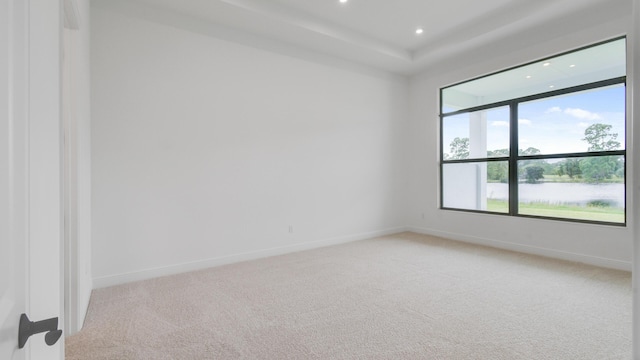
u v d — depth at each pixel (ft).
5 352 1.68
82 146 7.97
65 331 7.27
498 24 13.55
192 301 9.19
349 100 17.04
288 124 14.80
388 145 18.83
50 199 2.73
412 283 10.57
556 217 13.62
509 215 15.15
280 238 14.56
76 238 7.44
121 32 10.82
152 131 11.39
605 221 12.20
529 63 14.20
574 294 9.49
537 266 12.30
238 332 7.39
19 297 1.95
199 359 6.35
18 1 1.99
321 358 6.35
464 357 6.33
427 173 18.78
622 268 11.64
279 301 9.15
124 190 10.86
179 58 11.93
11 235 1.83
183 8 11.62
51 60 2.82
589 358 6.26
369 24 14.28
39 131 2.46
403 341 6.95
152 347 6.79
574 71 12.93
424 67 18.28
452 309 8.54
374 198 18.20
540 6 12.23
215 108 12.73
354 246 15.99
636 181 1.85
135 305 8.93
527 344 6.77
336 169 16.58
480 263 12.81
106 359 6.36
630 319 7.89
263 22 12.71
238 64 13.33
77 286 7.45
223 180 12.95
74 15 6.96
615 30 11.49
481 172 16.42
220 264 12.84
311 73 15.56
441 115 18.28
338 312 8.41
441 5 12.76
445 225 17.90
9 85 1.81
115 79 10.70
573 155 13.10
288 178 14.82
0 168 1.66
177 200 11.90
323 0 12.33
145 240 11.24
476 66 15.96
